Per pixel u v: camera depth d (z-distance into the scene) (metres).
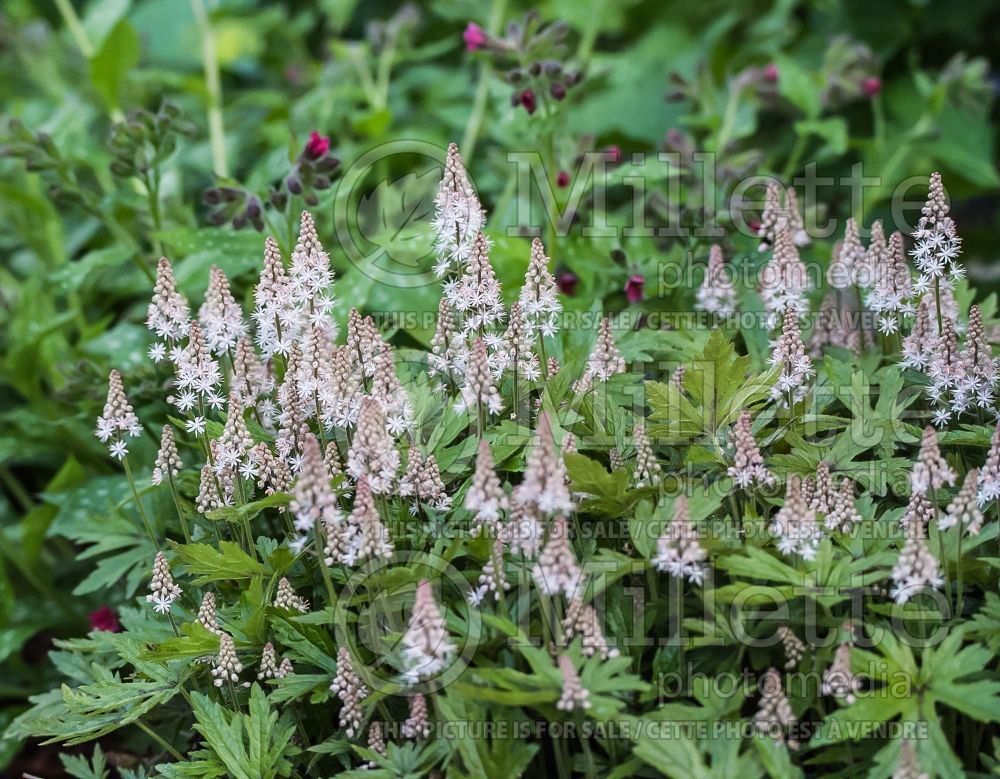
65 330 2.52
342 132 2.58
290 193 2.15
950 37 3.11
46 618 2.27
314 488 1.83
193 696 1.90
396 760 1.85
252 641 1.92
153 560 2.07
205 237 2.17
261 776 1.88
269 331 1.96
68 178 2.27
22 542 2.29
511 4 3.12
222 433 1.95
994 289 2.59
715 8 3.15
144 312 2.31
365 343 1.93
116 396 1.96
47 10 3.58
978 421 1.96
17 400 2.52
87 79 2.74
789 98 2.39
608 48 3.33
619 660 1.82
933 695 1.81
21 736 2.00
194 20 3.23
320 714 1.93
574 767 1.87
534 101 2.20
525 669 1.87
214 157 2.51
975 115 2.58
